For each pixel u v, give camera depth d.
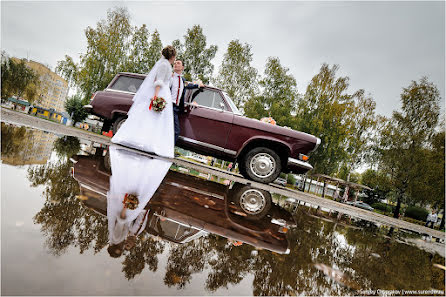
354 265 1.03
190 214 1.27
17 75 37.53
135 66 24.55
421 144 20.78
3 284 0.42
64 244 0.63
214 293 0.57
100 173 1.82
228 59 24.56
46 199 0.97
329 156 22.94
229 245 0.93
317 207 3.41
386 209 34.19
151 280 0.56
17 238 0.60
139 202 1.26
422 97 20.88
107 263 0.59
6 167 1.41
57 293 0.43
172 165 3.72
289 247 1.09
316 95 24.22
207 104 4.38
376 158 23.31
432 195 19.84
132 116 3.60
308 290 0.69
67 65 27.95
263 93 24.69
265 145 4.32
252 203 2.16
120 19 23.58
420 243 2.26
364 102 22.67
